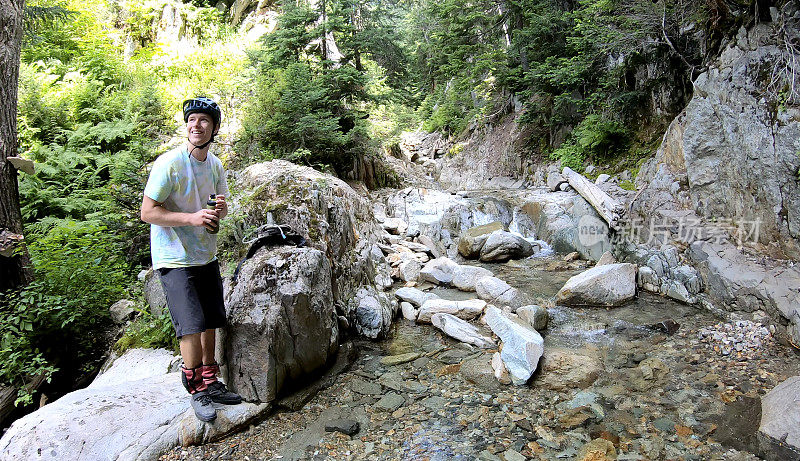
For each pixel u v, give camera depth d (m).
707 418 2.85
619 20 7.47
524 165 11.88
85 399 2.81
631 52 7.55
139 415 2.67
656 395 3.16
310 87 8.47
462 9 11.50
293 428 2.82
